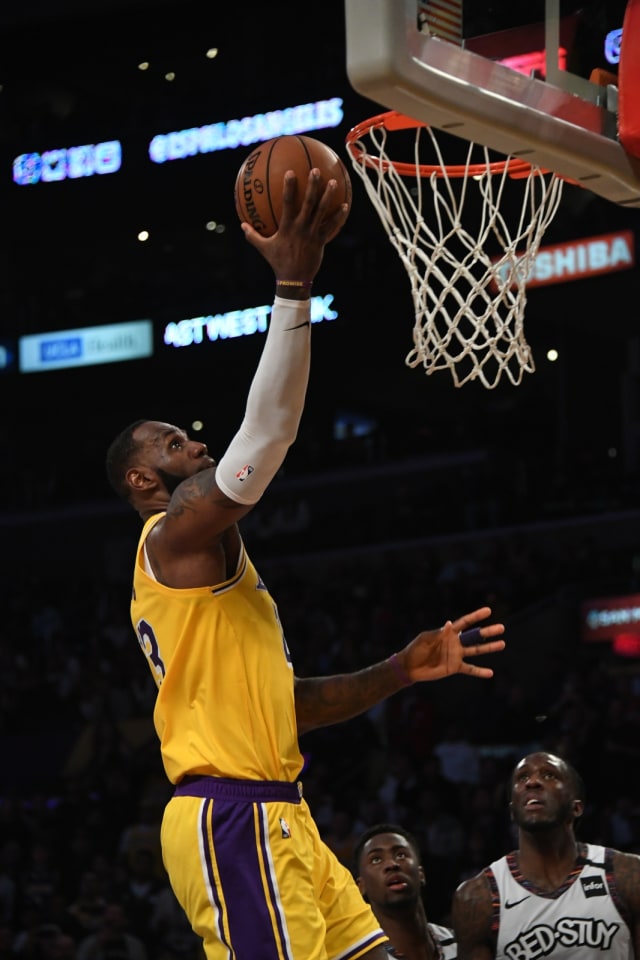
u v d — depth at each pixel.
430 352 4.58
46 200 26.02
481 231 4.66
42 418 30.17
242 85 25.31
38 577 28.39
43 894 14.00
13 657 21.59
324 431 29.78
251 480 3.42
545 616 20.50
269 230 3.54
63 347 27.58
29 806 16.75
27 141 26.23
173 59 26.02
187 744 3.58
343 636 19.89
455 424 28.42
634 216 22.41
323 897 3.72
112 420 30.64
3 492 29.00
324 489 27.44
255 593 3.72
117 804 15.91
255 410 3.41
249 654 3.62
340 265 24.97
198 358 26.36
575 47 4.50
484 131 4.18
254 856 3.49
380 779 15.88
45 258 28.91
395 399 29.89
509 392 29.36
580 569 21.56
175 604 3.61
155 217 26.23
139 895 13.26
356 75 3.88
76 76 26.56
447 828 13.26
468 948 5.15
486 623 20.03
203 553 3.62
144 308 27.34
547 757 5.22
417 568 22.34
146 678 19.66
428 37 3.96
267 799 3.54
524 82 4.26
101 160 25.48
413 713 16.41
